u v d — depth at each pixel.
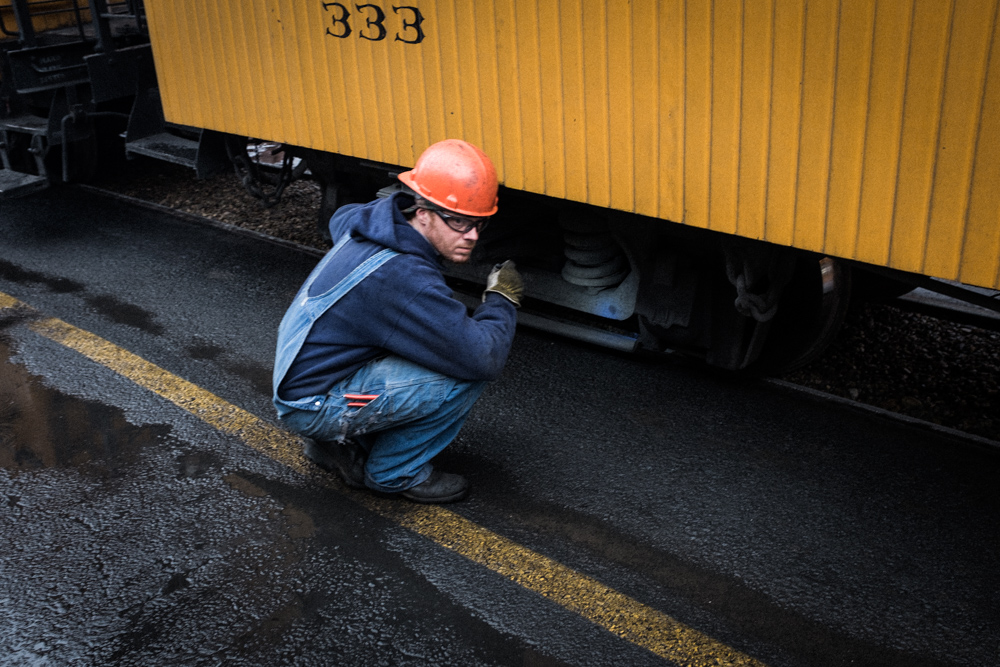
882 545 2.95
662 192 3.18
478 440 3.58
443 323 2.59
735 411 3.79
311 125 4.46
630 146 3.20
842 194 2.73
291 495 3.24
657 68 3.01
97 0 6.23
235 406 3.86
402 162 4.09
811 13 2.60
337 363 2.69
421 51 3.75
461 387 2.85
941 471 3.35
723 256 3.65
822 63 2.63
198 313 4.81
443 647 2.55
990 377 4.10
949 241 2.55
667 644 2.56
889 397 3.94
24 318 4.77
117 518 3.12
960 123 2.42
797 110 2.73
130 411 3.83
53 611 2.69
